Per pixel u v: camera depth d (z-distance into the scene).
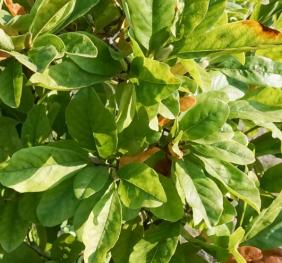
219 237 0.49
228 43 0.41
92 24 0.51
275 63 0.50
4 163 0.40
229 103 0.50
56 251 0.54
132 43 0.41
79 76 0.40
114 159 0.45
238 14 0.54
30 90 0.49
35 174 0.41
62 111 0.51
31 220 0.46
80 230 0.42
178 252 0.51
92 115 0.43
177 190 0.43
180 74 0.44
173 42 0.42
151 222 0.55
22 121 0.52
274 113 0.50
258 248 0.53
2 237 0.46
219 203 0.42
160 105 0.41
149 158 0.46
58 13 0.39
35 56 0.38
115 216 0.42
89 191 0.42
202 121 0.44
